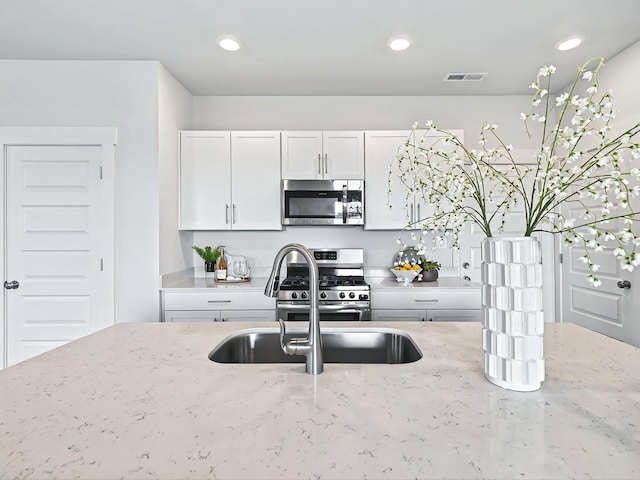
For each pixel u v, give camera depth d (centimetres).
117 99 279
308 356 103
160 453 64
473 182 105
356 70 297
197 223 319
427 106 352
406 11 218
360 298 287
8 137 275
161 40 252
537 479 58
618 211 258
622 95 263
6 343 276
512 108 350
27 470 60
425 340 137
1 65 277
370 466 61
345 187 313
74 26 234
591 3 210
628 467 60
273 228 322
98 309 277
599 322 288
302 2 210
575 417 77
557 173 84
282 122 353
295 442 68
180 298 286
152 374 102
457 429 72
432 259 353
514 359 90
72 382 96
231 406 82
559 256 338
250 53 269
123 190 278
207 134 320
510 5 212
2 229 276
